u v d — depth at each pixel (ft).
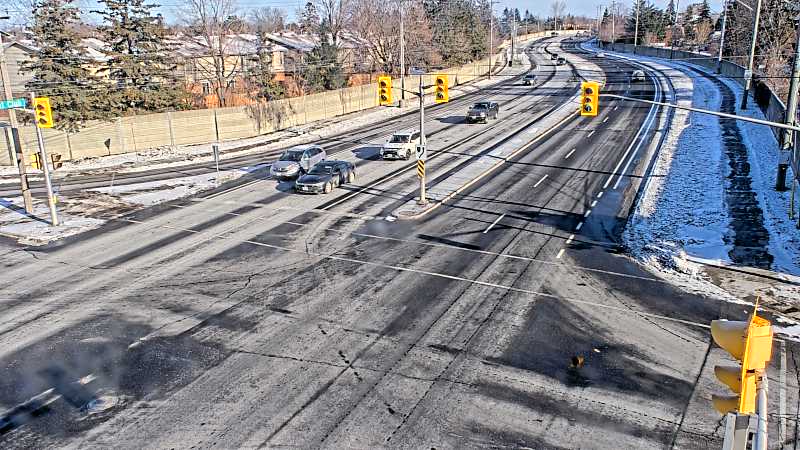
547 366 46.37
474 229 80.38
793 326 52.80
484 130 151.33
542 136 140.97
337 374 45.42
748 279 63.16
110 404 41.96
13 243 76.89
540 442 37.60
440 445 37.40
